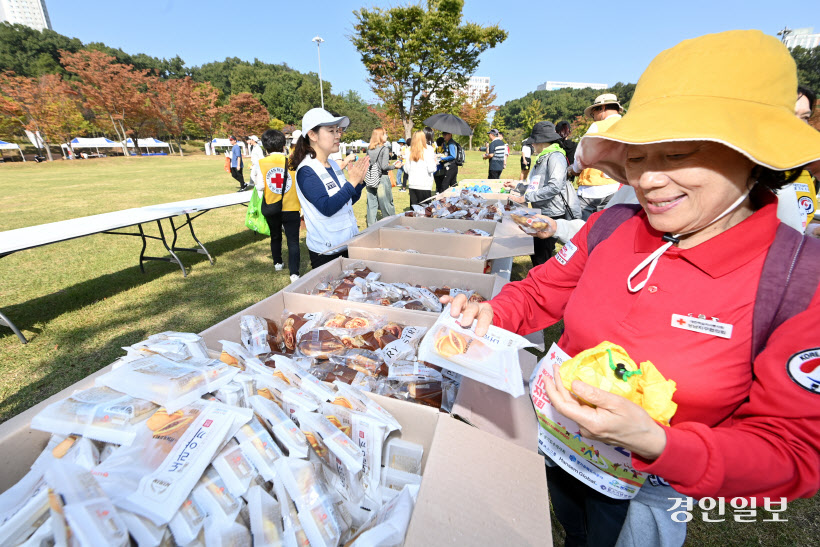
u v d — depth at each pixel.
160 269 4.72
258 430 0.82
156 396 0.83
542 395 0.94
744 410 0.65
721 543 1.60
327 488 0.81
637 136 0.60
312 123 2.40
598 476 0.87
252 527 0.70
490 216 3.77
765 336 0.62
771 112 0.58
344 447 0.86
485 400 1.06
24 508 0.63
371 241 3.02
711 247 0.67
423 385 1.36
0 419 2.22
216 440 0.77
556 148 3.47
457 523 0.69
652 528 0.86
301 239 6.27
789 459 0.56
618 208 0.96
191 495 0.70
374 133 6.46
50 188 13.51
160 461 0.73
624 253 0.83
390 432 0.98
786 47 0.62
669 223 0.69
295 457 0.80
